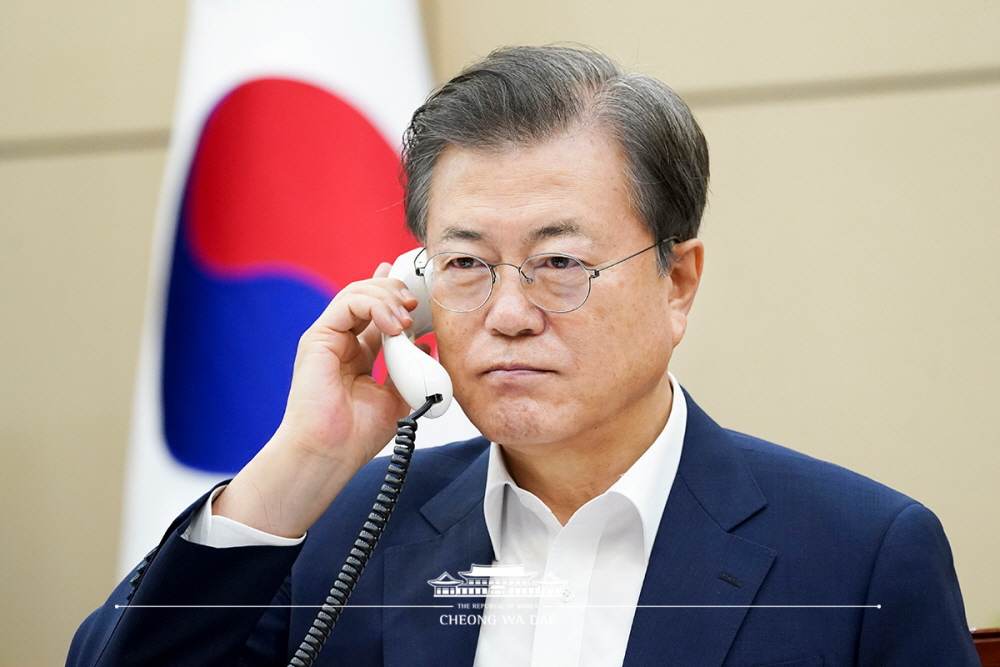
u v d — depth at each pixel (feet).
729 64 24.14
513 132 12.03
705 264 24.07
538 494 13.74
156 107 26.61
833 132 23.68
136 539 21.88
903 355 23.27
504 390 12.09
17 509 26.76
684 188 12.73
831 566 12.53
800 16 23.90
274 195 21.54
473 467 15.23
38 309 27.02
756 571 12.51
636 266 12.24
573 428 12.03
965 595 22.88
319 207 21.49
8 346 27.09
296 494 13.37
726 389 23.98
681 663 12.09
